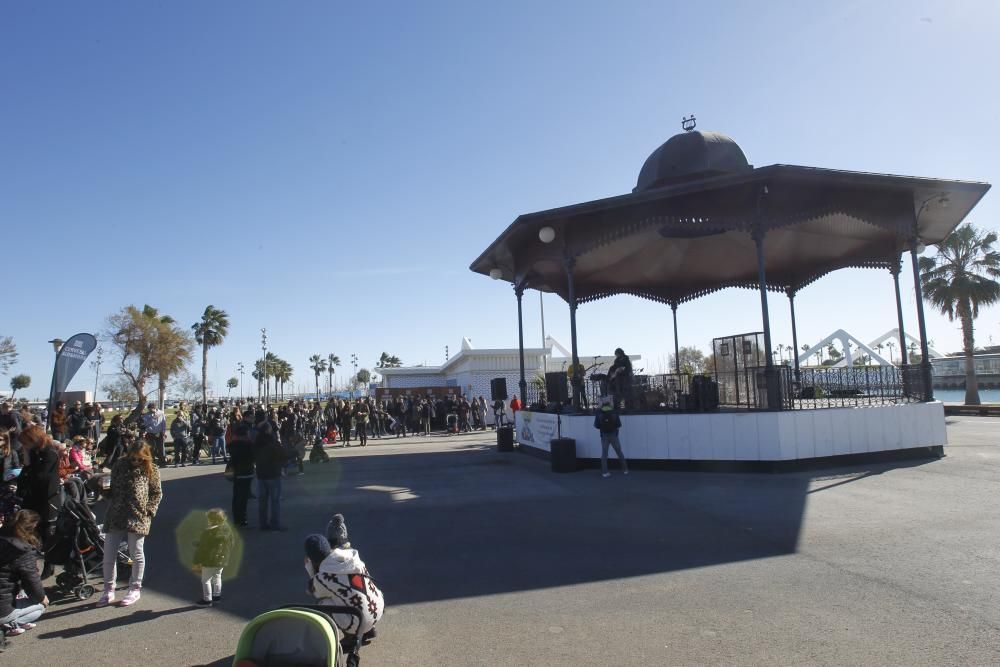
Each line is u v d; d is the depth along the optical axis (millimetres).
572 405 15781
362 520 9430
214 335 63375
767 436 12422
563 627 4902
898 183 13273
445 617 5223
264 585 6363
